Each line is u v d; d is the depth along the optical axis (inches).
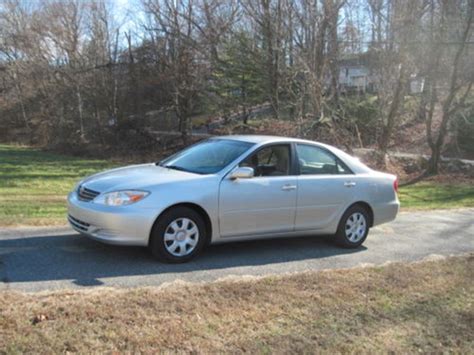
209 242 241.3
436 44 721.0
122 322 158.7
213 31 1027.9
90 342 144.3
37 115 1471.5
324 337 161.6
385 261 265.3
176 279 209.5
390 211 303.1
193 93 1030.4
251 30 1027.9
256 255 260.7
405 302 197.0
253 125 932.0
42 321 154.6
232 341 153.7
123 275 210.5
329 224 278.1
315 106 760.3
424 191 621.6
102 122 1162.0
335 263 255.3
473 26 726.5
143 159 978.1
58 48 1352.1
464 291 213.8
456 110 782.5
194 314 169.9
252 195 246.8
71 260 226.2
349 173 288.0
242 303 183.3
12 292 178.2
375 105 965.8
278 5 933.8
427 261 261.1
